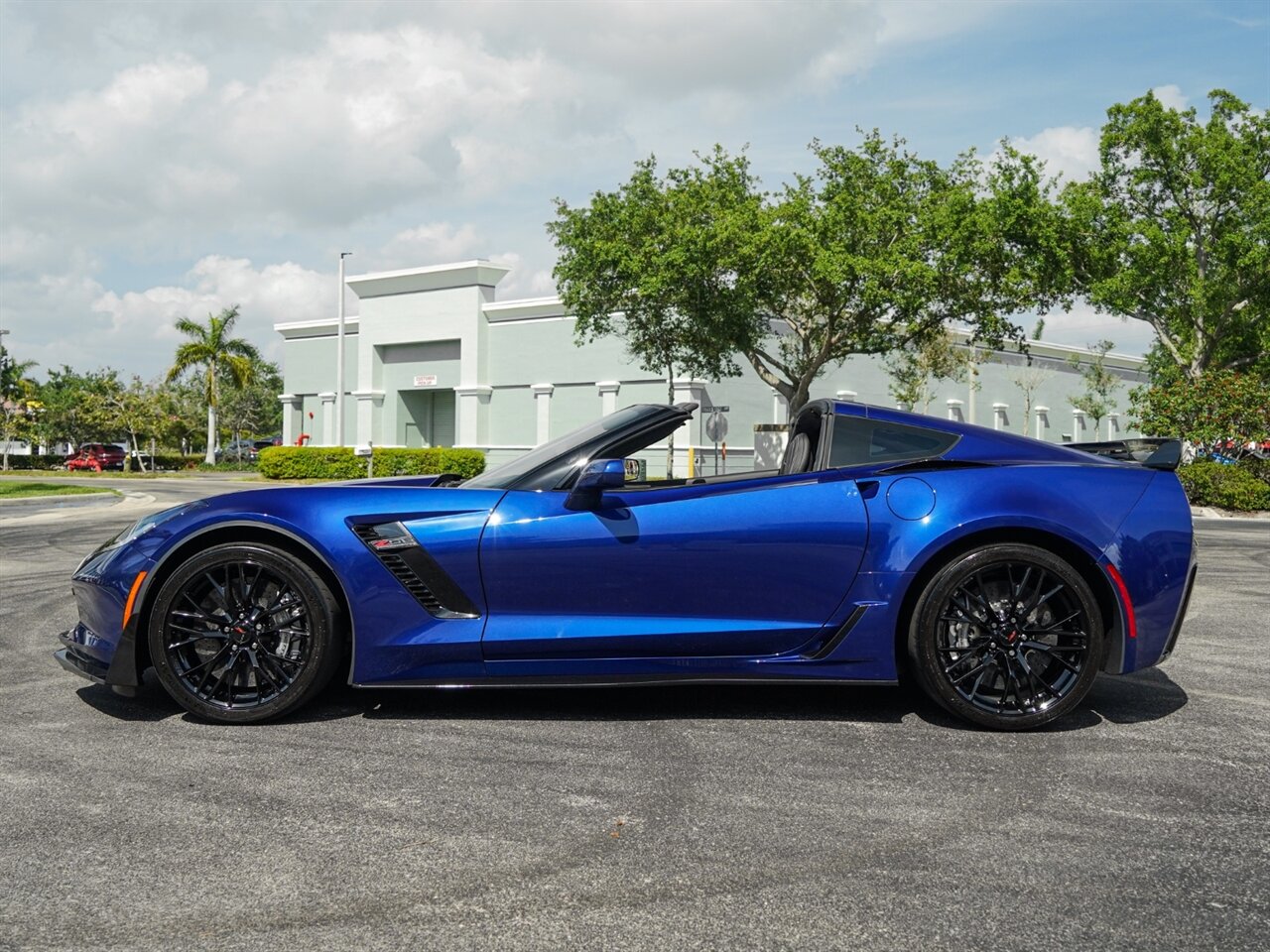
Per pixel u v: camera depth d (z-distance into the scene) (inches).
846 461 147.5
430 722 141.3
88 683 164.2
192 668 139.5
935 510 140.0
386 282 1331.2
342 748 129.1
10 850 95.7
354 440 1396.4
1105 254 1021.2
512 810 106.7
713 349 808.9
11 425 1754.4
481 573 139.2
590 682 139.5
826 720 143.0
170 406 1780.3
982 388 1455.5
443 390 1405.0
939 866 92.6
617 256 749.3
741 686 162.6
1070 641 139.4
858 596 140.1
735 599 140.4
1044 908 83.9
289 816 104.7
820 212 763.4
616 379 1130.7
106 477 1373.0
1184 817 105.4
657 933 79.0
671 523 139.6
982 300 783.7
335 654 140.4
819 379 1163.9
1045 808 108.0
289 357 1499.8
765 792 112.7
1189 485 792.3
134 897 85.4
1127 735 136.5
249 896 85.6
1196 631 217.0
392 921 81.0
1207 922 81.6
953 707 138.3
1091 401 1648.6
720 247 728.3
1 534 447.5
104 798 110.1
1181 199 1026.1
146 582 139.4
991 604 139.4
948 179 797.2
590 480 136.3
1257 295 998.4
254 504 141.9
